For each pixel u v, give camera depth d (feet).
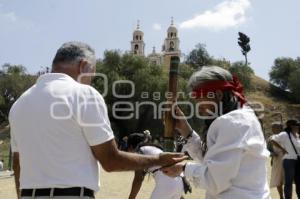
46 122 9.59
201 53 294.46
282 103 332.19
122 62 171.83
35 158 9.62
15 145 10.93
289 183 31.19
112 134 9.77
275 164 33.96
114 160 9.69
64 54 10.40
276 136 32.17
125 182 48.57
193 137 11.73
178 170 10.33
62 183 9.31
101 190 41.65
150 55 302.25
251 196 9.45
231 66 275.39
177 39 322.55
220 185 9.40
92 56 10.73
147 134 20.58
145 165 10.12
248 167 9.61
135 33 361.92
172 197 18.40
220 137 9.62
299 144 31.27
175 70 11.62
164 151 11.56
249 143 9.46
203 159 10.87
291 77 345.92
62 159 9.43
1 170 59.88
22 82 215.10
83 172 9.47
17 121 10.11
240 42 356.18
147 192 39.55
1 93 214.48
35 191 9.50
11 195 37.55
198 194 38.11
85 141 9.63
